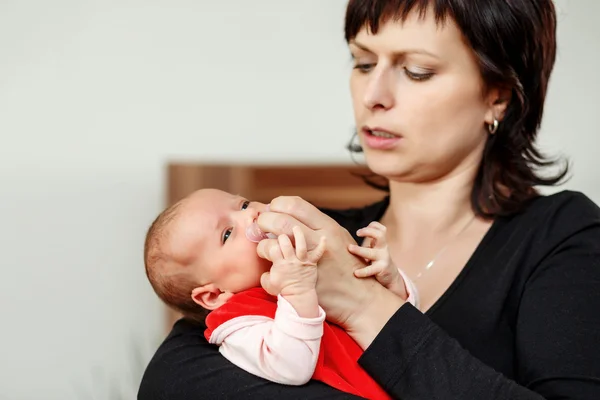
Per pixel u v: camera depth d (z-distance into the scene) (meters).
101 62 2.91
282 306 1.22
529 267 1.36
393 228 1.57
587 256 1.31
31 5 2.88
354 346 1.29
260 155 2.94
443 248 1.48
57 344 2.97
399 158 1.44
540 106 1.52
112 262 2.96
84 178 2.94
